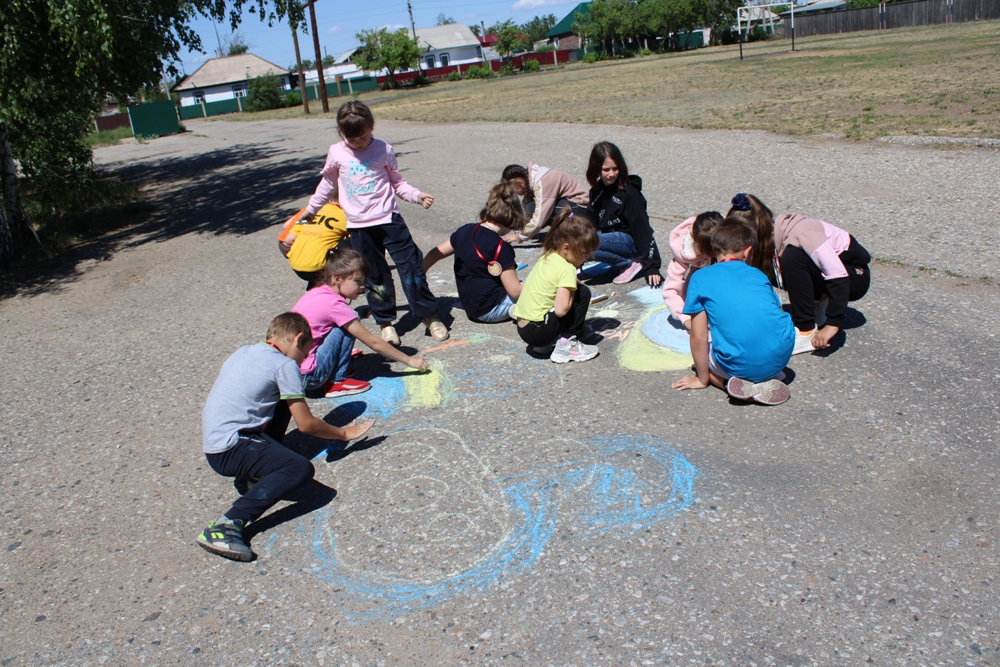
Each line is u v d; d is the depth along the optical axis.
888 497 2.85
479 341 4.70
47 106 10.49
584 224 4.00
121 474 3.62
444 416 3.80
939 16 47.38
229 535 2.86
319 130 24.09
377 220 4.49
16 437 4.14
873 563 2.54
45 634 2.60
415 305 4.68
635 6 62.06
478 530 2.90
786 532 2.72
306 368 3.91
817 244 3.82
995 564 2.48
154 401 4.43
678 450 3.28
